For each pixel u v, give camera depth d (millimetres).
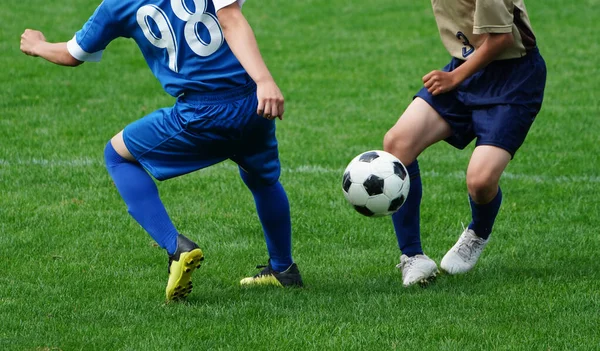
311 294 11930
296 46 35688
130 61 32125
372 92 28312
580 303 11234
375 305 11312
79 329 10398
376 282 12594
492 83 12266
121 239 14758
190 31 10711
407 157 12359
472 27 12258
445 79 12094
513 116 12070
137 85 28625
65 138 22109
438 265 13734
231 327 10438
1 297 11719
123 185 11508
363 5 43812
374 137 22781
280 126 23891
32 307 11250
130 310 11172
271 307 11250
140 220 11469
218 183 18406
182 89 10984
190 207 16844
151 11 10734
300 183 18453
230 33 10289
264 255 14227
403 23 39812
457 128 12508
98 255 13898
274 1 44562
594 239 14711
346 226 15688
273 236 12367
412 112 12516
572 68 31719
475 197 12336
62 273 12906
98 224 15570
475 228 13039
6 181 18188
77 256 13820
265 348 9836
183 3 10648
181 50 10805
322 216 16203
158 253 14062
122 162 11672
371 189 11695
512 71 12234
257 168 11781
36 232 14984
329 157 20766
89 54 11523
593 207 16781
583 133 22969
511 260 13711
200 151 11305
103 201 17031
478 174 12039
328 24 39906
